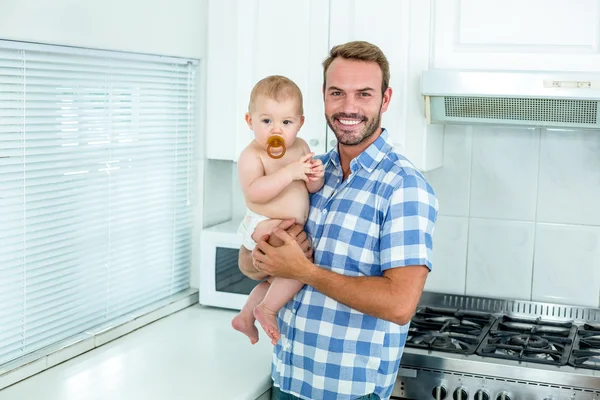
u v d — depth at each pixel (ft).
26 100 6.74
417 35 8.11
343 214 6.24
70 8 6.98
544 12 7.66
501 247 9.21
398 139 8.30
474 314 8.94
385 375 6.24
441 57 8.05
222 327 8.50
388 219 5.99
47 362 7.08
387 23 8.20
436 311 9.04
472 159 9.21
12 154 6.64
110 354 7.54
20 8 6.43
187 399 6.41
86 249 7.65
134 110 8.23
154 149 8.64
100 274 7.88
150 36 8.19
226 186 10.03
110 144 7.88
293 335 6.44
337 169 6.56
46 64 6.93
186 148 9.29
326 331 6.20
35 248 7.00
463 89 7.75
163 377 6.91
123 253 8.23
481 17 7.87
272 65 8.74
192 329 8.41
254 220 6.42
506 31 7.80
